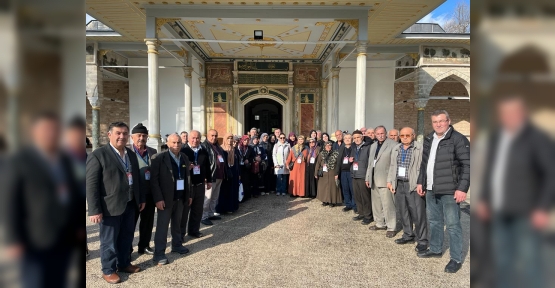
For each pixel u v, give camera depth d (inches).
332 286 157.4
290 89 660.7
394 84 657.0
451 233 176.4
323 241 221.8
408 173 213.5
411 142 215.9
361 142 279.6
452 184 175.0
